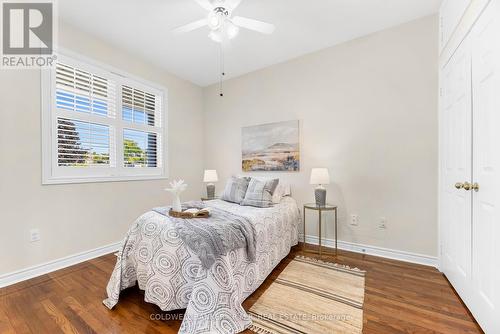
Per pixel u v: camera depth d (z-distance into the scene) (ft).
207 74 12.33
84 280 6.86
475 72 4.96
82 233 8.39
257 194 8.82
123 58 9.80
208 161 13.82
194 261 4.95
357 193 9.06
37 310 5.38
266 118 11.48
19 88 6.93
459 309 5.36
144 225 5.90
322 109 9.86
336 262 8.06
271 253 7.15
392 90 8.34
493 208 4.28
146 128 10.87
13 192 6.80
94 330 4.71
